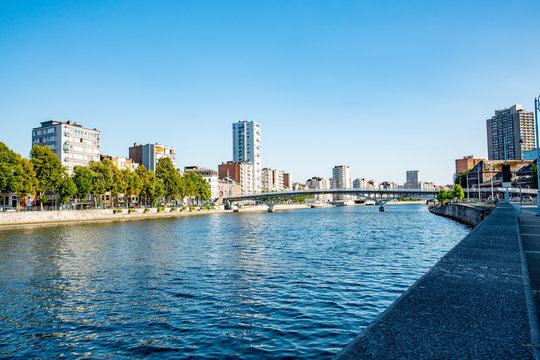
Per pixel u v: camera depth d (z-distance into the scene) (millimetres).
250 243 50094
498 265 9055
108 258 37531
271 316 18438
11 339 16312
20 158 81875
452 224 82062
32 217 88125
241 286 24703
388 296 21891
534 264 13539
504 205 70688
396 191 156125
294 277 27266
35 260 36781
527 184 145000
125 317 18844
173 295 22703
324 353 13992
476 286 7035
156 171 142375
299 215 149250
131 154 182500
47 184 89812
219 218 126250
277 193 182750
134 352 14602
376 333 4875
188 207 152250
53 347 15383
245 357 13773
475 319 5270
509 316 5355
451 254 10758
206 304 20688
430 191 151625
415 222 91125
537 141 41438
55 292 24062
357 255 37812
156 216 127438
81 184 99688
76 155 132500
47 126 130125
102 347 15219
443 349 4316
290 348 14508
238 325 17234
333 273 28578
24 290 24688
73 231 71438
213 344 15078
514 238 14875
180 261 35156
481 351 4238
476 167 182125
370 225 83312
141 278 27750
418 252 39875
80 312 19812
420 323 5176
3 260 36875
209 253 40438
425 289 6883
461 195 124375
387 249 42469
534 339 4535
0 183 75500
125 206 142125
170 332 16594
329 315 18453
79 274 29688
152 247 46219
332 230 71062
